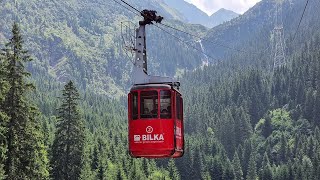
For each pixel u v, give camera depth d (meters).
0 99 55.38
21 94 60.34
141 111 33.34
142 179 163.12
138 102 33.34
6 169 59.47
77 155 91.25
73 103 91.50
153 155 33.88
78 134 91.25
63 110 91.25
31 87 61.56
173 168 195.25
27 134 60.72
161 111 33.19
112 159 175.50
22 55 61.06
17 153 59.97
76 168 91.38
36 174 62.81
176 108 33.66
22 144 60.41
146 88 33.28
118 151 189.62
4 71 59.06
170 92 33.19
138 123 33.34
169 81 34.16
